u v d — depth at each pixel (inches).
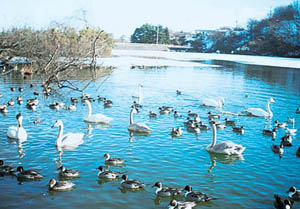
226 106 1583.4
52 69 880.3
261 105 1625.2
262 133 1154.7
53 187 676.7
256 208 635.5
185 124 1203.9
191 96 1782.7
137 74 2578.7
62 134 1000.9
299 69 3508.9
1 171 735.7
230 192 698.2
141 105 1477.6
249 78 2620.6
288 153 954.7
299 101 1743.4
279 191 711.7
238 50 7288.4
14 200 629.6
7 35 1095.0
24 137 971.9
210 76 2669.8
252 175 789.9
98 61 3243.1
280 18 7150.6
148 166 815.1
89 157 858.1
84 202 633.6
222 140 1055.6
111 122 1206.9
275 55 6456.7
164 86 2063.2
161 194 663.8
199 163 852.6
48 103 1460.4
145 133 1090.1
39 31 1557.6
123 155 880.9
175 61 4153.5
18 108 1354.6
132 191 685.9
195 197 649.0
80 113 1316.4
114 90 1847.9
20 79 2012.8
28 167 781.3
